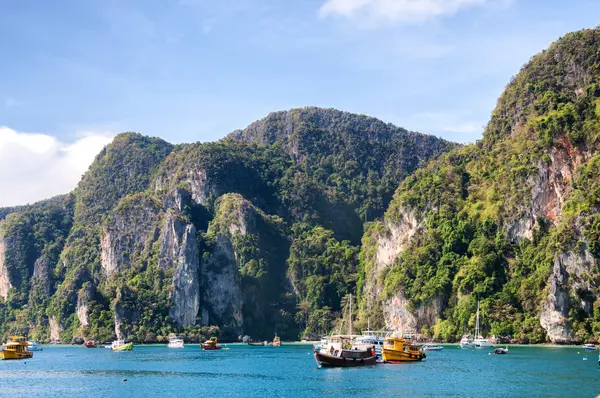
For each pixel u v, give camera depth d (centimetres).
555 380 13962
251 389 13688
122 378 16175
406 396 12300
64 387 14612
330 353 17512
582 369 15862
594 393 12250
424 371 16012
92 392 13762
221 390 13662
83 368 19075
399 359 18438
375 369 16712
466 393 12488
